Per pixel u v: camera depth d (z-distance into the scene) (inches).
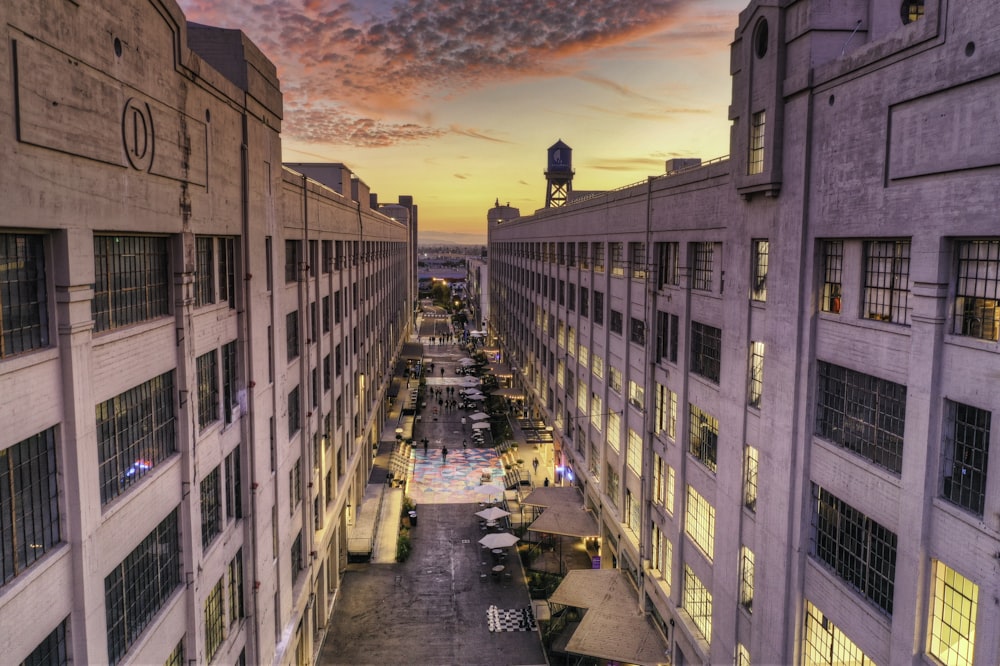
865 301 543.5
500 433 2260.1
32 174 322.0
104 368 401.7
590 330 1451.8
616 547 1206.9
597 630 983.6
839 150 553.6
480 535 1494.8
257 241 700.0
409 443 2138.3
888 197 492.7
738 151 719.7
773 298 655.1
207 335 575.5
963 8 414.3
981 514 422.3
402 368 3267.7
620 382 1237.7
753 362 720.3
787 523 629.3
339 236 1278.3
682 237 911.0
